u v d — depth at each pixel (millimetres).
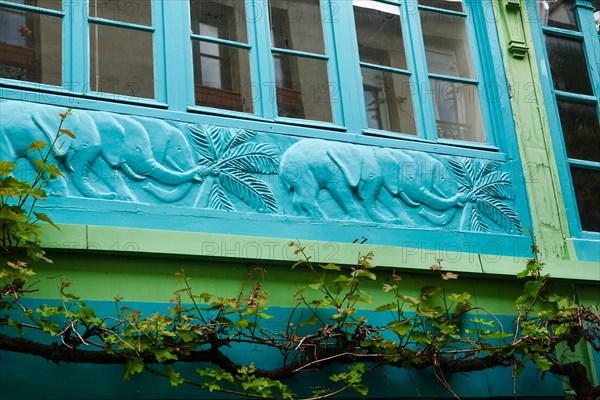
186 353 5367
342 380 5977
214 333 5449
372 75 7004
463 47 7508
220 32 6613
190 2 6578
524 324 6137
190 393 5598
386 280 6340
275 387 5777
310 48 6875
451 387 6289
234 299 5512
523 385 6512
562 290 6859
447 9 7562
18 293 5141
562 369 6383
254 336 5613
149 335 5270
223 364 5555
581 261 6941
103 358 5258
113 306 5539
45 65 5980
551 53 7809
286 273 6066
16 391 5156
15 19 6020
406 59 7211
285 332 5859
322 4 7051
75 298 5195
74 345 5191
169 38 6395
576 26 8078
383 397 6074
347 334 5848
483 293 6621
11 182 5156
